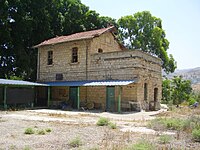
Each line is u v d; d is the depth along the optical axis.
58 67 29.17
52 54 30.08
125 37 44.41
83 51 26.95
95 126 12.48
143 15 43.91
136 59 23.02
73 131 10.81
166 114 18.94
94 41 26.75
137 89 22.72
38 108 25.30
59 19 38.38
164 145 8.13
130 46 43.78
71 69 27.88
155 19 43.94
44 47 30.84
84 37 26.11
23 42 35.25
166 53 43.03
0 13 31.48
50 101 27.23
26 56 33.88
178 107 27.17
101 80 24.89
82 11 40.94
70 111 22.05
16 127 11.78
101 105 24.77
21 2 34.69
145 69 24.31
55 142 8.52
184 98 36.53
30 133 10.15
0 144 8.10
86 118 16.55
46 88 30.16
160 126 12.23
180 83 38.12
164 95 37.97
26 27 33.88
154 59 26.73
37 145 8.05
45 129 10.86
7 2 32.53
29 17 34.97
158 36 42.97
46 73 30.31
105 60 25.11
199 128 10.48
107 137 9.44
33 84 25.23
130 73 23.27
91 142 8.59
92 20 39.59
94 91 25.52
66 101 26.64
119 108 21.72
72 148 7.73
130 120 15.81
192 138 9.26
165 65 43.03
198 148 7.83
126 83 21.62
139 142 8.01
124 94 23.45
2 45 33.66
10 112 20.03
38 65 31.27
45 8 37.12
